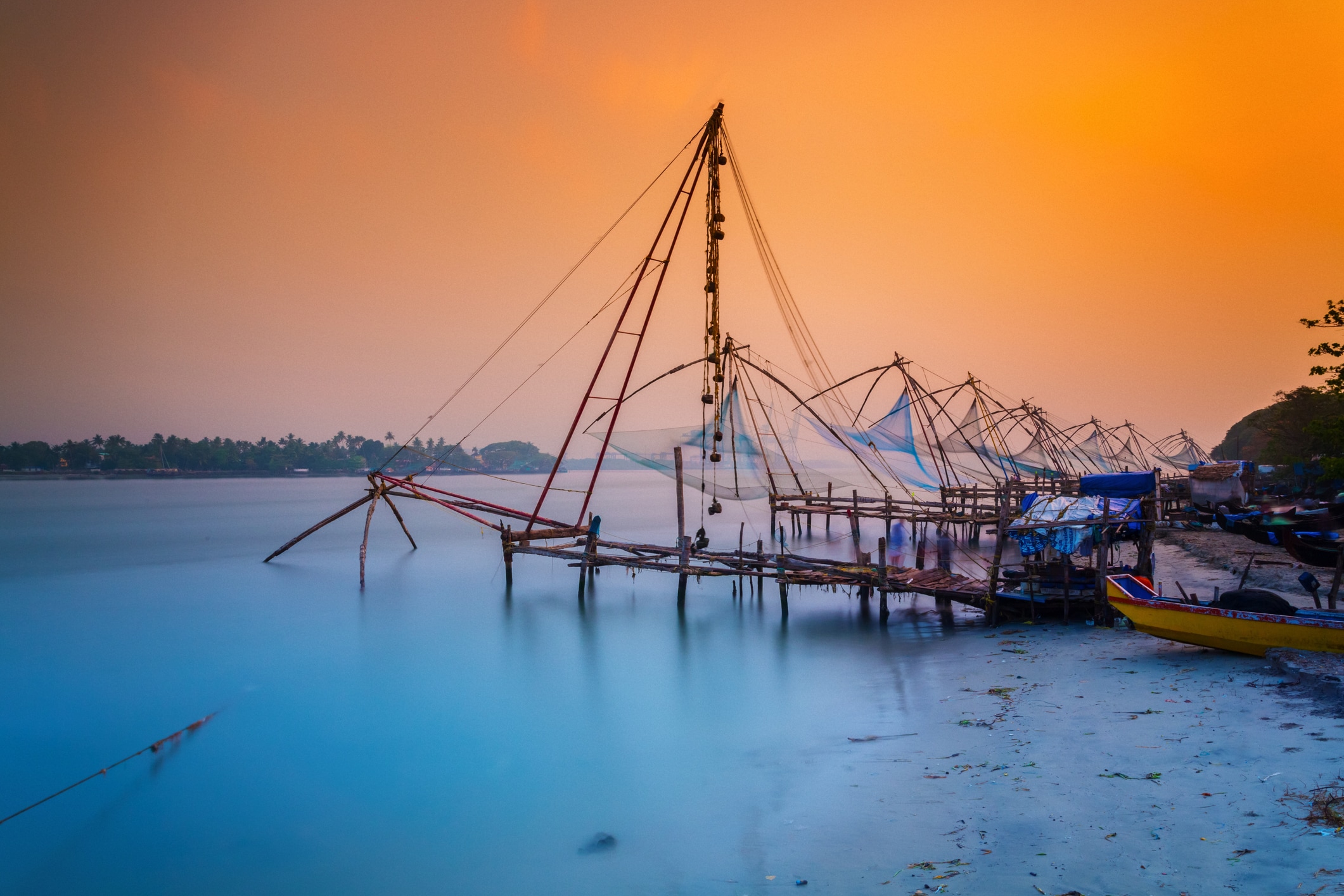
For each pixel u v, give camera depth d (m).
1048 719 11.11
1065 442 52.47
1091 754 9.42
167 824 10.52
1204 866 6.36
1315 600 14.74
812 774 10.55
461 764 12.29
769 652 18.45
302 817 10.59
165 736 14.12
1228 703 10.45
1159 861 6.57
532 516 27.56
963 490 41.06
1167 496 40.06
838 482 61.03
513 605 25.64
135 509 85.94
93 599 28.00
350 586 30.25
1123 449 70.88
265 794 11.37
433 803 10.84
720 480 37.25
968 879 6.84
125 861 9.55
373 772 12.05
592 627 21.98
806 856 8.02
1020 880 6.64
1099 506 18.30
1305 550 18.22
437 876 8.83
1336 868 5.96
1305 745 8.54
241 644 20.97
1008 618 19.05
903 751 10.91
